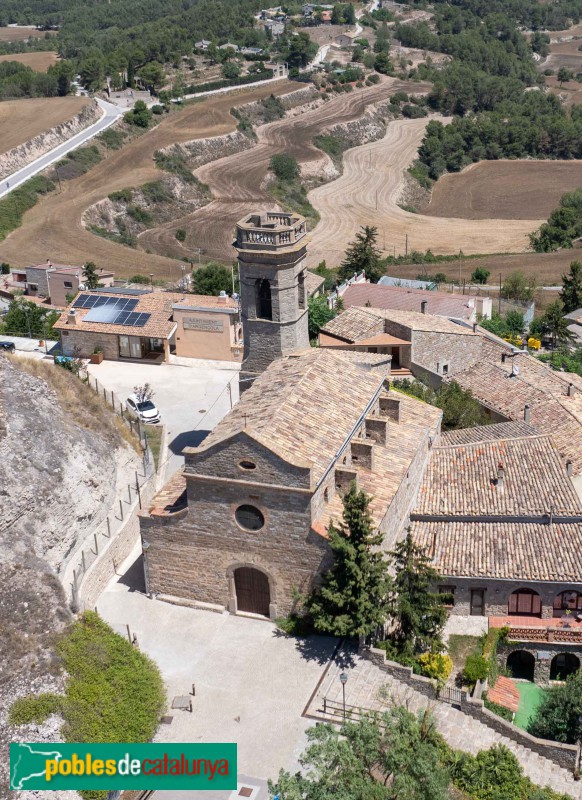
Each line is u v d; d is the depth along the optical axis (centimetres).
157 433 7138
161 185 18850
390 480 5150
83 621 4753
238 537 4747
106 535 5412
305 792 3541
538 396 7138
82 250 15375
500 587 5038
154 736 4200
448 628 5072
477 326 8869
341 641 4738
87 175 19275
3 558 4809
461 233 18925
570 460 6003
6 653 4400
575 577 4925
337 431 4984
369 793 3488
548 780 4253
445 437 6438
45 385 6069
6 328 9831
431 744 3941
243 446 4519
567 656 5025
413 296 9725
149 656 4659
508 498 5488
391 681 4525
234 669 4572
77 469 5588
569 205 19238
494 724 4428
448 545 5238
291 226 5806
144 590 5181
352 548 4409
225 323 8550
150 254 15650
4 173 18500
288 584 4759
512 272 15788
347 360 5947
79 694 4284
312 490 4469
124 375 8412
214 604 4994
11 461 5241
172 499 5066
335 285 12281
